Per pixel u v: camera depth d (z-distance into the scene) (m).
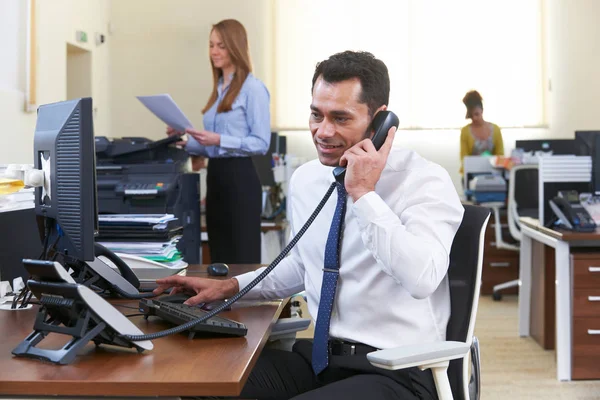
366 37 8.72
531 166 6.21
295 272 2.16
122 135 8.35
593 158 4.39
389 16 8.70
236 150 4.00
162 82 8.37
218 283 2.08
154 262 2.53
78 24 7.05
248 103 4.09
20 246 2.32
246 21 8.57
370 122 1.83
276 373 2.05
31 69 5.61
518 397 3.72
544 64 8.71
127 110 8.34
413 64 8.73
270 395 2.03
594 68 8.74
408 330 1.87
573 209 4.19
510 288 6.65
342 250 1.94
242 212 4.04
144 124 8.34
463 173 7.26
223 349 1.58
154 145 3.72
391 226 1.73
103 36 7.77
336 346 1.92
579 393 3.79
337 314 1.95
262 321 1.89
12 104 5.39
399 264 1.71
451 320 1.88
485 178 6.57
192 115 8.40
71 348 1.45
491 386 3.91
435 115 8.74
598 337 4.02
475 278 1.84
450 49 8.72
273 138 6.46
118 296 2.14
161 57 8.36
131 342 1.53
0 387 1.33
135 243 2.55
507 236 6.62
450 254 1.92
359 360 1.84
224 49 4.07
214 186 4.07
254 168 4.10
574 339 4.02
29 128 5.69
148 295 2.12
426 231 1.78
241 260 4.06
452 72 8.73
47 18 6.18
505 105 8.73
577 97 8.77
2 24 5.32
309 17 8.68
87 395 1.35
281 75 8.70
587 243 4.04
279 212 5.39
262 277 1.86
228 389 1.32
